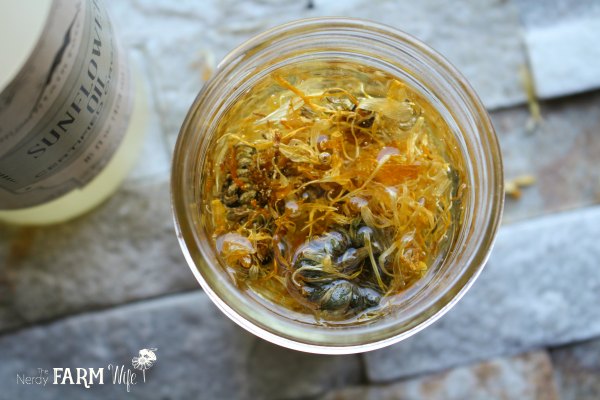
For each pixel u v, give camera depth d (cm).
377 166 18
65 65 18
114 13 25
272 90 19
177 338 25
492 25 26
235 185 19
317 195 19
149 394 25
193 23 25
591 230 26
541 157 26
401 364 26
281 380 26
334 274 18
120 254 25
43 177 20
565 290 26
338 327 18
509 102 26
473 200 18
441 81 18
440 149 19
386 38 18
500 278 26
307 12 25
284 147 19
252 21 25
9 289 25
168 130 25
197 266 18
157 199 26
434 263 19
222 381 25
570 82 26
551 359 26
